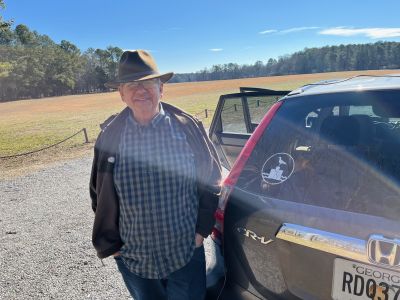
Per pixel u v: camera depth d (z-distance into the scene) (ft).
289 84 187.52
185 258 6.47
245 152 6.48
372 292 4.35
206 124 51.52
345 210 4.93
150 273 6.49
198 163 6.47
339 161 5.76
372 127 6.14
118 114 6.49
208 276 6.66
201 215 6.44
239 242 5.89
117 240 6.65
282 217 5.26
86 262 12.39
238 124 12.98
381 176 5.32
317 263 4.83
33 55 342.64
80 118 93.20
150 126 6.17
